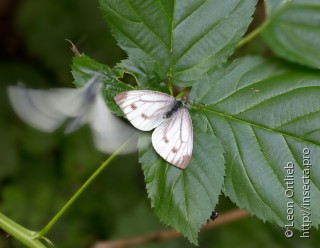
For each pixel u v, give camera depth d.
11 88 0.31
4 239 0.40
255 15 0.40
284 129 0.29
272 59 0.30
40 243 0.30
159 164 0.29
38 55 0.48
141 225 0.45
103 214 0.46
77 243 0.45
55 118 0.31
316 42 0.30
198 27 0.30
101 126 0.30
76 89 0.30
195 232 0.28
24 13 0.48
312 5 0.30
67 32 0.47
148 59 0.30
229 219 0.38
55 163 0.47
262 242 0.43
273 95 0.29
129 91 0.29
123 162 0.46
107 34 0.46
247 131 0.29
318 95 0.29
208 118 0.29
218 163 0.29
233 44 0.29
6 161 0.46
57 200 0.45
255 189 0.29
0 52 0.48
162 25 0.30
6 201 0.44
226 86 0.30
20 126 0.47
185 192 0.29
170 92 0.30
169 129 0.28
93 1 0.47
